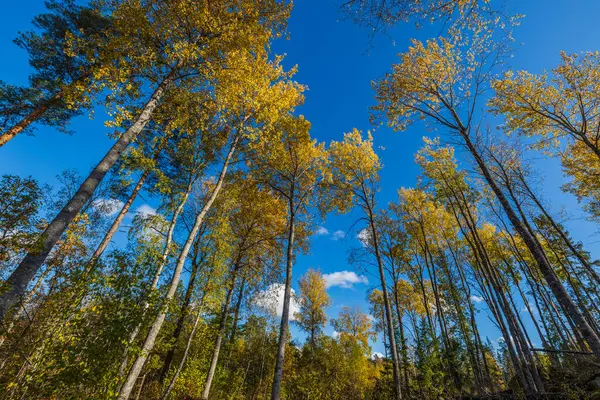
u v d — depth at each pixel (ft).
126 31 25.13
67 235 22.68
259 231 47.39
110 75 24.45
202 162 37.37
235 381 55.52
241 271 46.19
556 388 28.40
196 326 36.99
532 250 22.26
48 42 38.17
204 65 27.07
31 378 15.08
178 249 33.30
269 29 30.81
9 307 13.69
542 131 38.32
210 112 34.09
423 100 32.71
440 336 49.34
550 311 55.47
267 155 39.14
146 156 37.65
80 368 14.82
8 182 15.47
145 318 18.02
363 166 48.01
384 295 38.70
